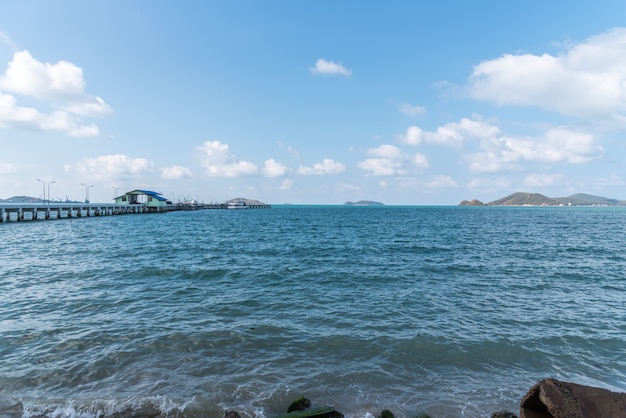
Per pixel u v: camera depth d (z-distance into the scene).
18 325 10.10
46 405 6.27
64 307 11.85
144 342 8.98
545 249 27.89
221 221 69.06
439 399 6.70
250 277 16.91
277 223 62.91
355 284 15.71
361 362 8.10
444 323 10.66
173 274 17.33
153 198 107.94
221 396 6.63
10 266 19.11
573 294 14.31
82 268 18.58
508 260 22.52
